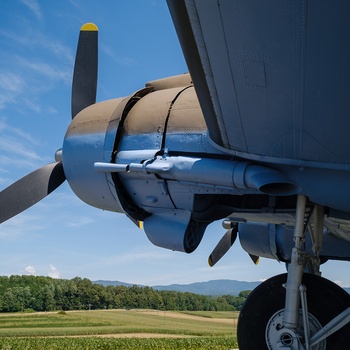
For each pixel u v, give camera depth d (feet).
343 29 10.41
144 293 438.40
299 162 14.38
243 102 13.07
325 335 15.03
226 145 15.10
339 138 13.16
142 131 17.47
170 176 16.56
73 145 19.10
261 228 26.32
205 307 448.24
